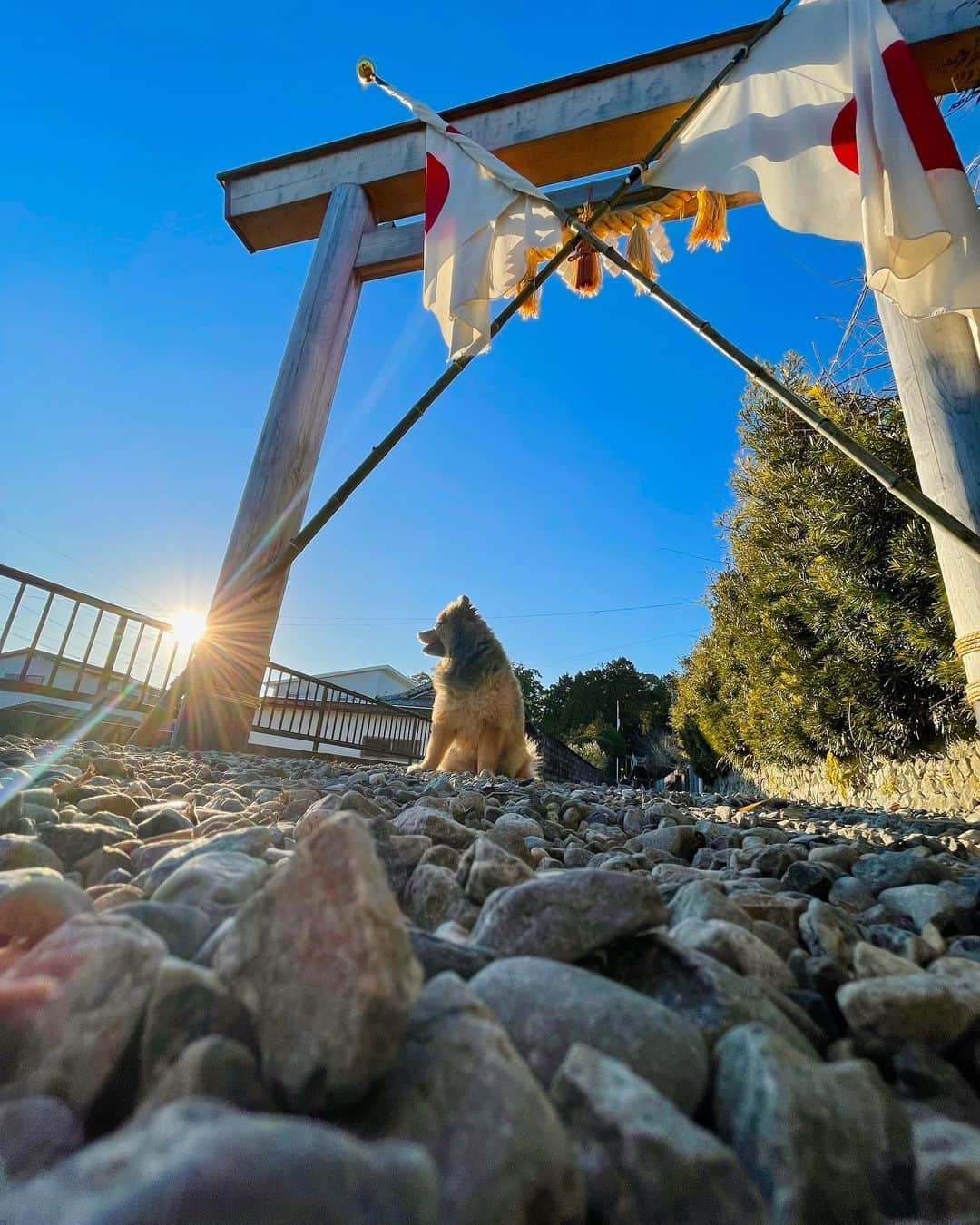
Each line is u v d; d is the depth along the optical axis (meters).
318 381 5.06
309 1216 0.32
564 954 0.72
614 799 3.75
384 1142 0.41
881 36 2.77
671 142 3.28
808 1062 0.52
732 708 10.27
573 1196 0.39
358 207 5.48
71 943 0.56
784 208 2.95
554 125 5.09
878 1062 0.63
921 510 2.43
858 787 6.66
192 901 0.85
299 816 1.91
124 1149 0.36
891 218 2.48
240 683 4.57
